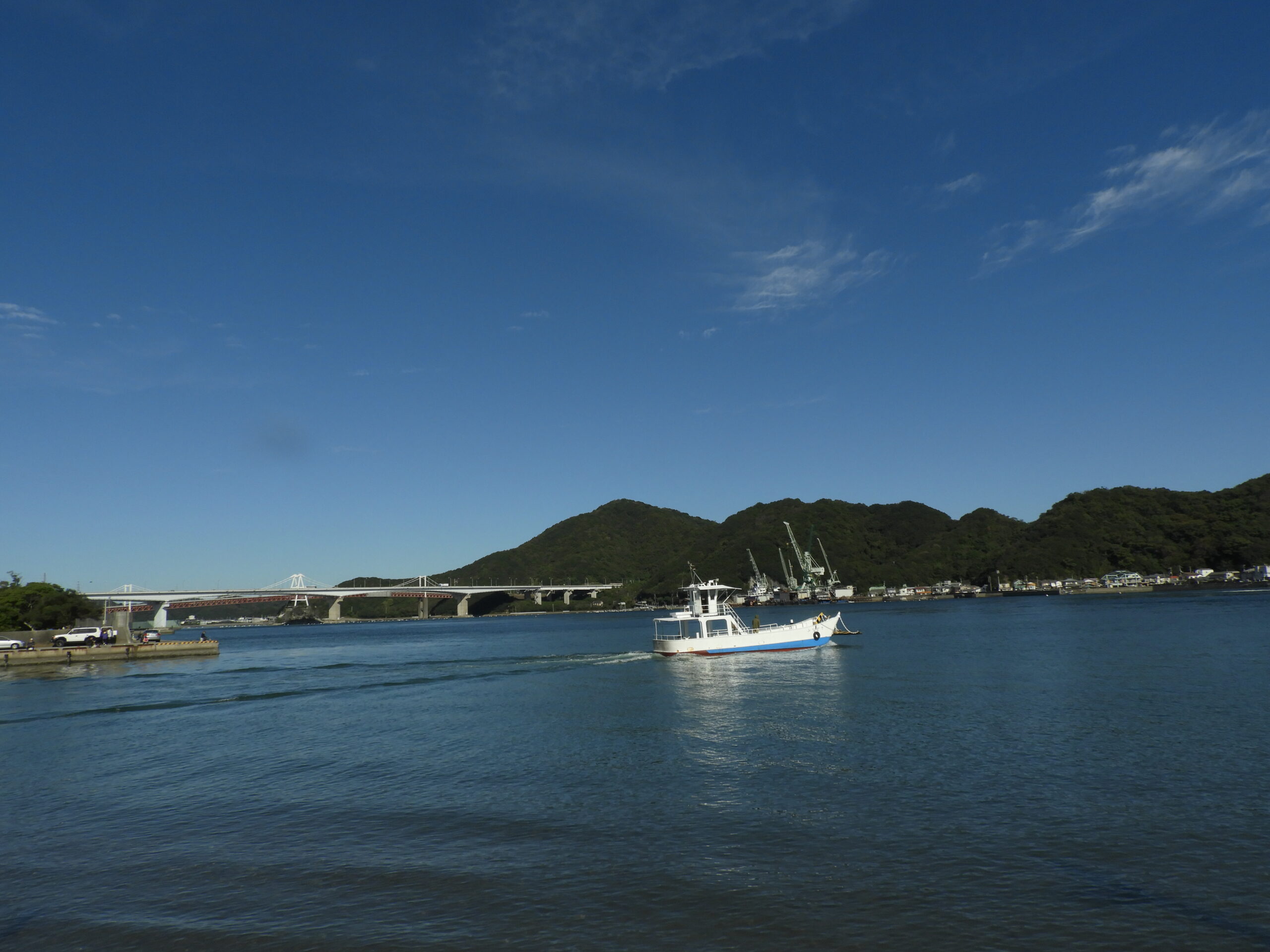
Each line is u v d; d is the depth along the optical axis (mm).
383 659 104125
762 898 19109
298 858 22953
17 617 120812
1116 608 174625
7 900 20766
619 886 20156
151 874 22266
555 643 133625
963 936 17016
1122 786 27219
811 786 28672
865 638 111062
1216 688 48812
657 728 41562
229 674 82125
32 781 33938
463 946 17219
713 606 80938
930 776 29375
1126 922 17438
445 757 35969
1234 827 22922
